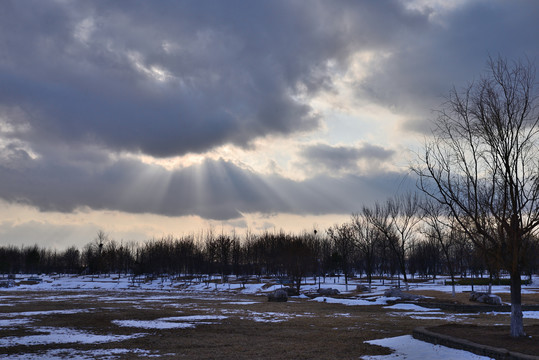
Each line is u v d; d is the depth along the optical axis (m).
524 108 16.38
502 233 16.73
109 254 134.62
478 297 39.47
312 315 32.81
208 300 52.25
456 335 16.80
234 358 15.98
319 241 110.56
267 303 46.62
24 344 19.09
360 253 98.94
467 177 17.64
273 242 103.56
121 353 17.12
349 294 57.00
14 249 163.12
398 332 22.38
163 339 20.80
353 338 20.61
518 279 16.33
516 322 16.09
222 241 113.62
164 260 113.62
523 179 16.53
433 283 76.12
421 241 97.69
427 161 18.64
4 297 57.91
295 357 16.03
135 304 44.41
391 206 64.69
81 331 23.50
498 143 16.66
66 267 157.88
